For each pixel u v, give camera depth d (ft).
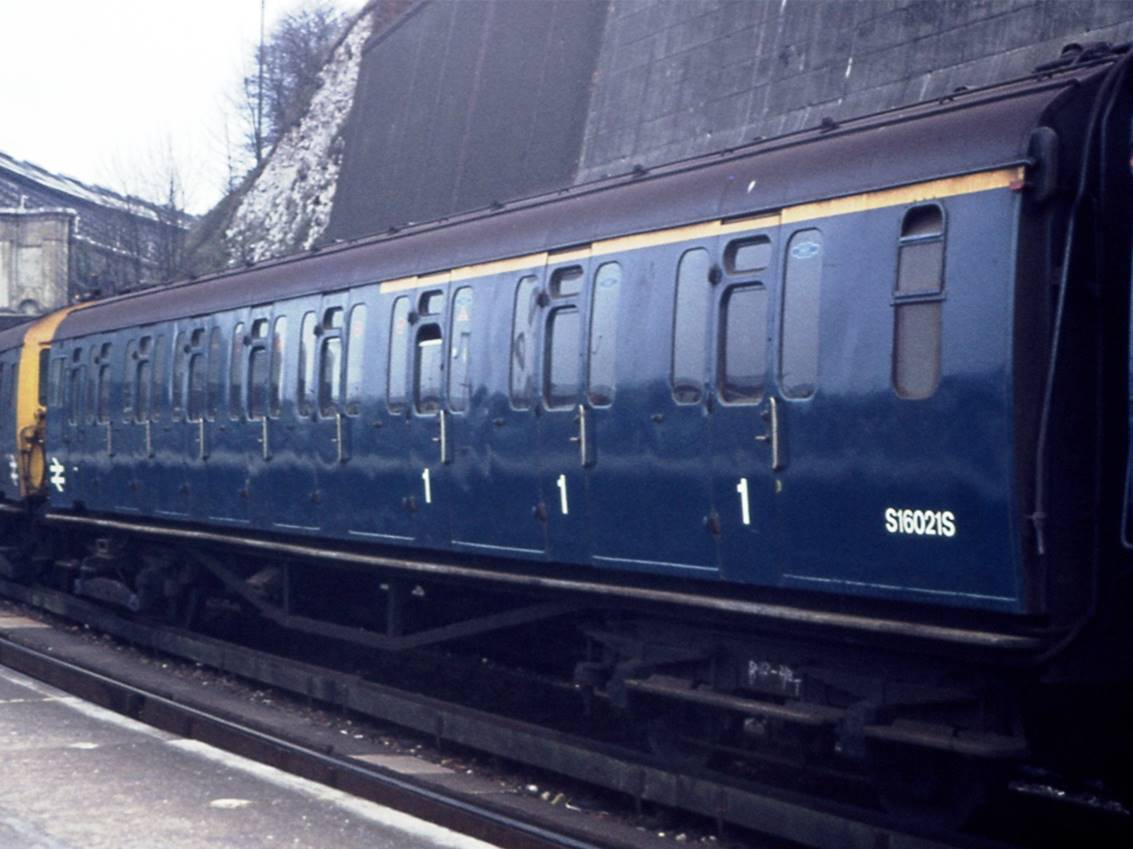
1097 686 21.79
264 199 124.47
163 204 139.64
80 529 54.03
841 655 23.80
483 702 38.34
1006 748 20.71
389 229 37.11
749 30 57.11
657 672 27.61
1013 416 19.90
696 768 26.76
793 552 23.54
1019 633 20.34
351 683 36.17
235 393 41.27
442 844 21.03
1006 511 19.95
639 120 63.77
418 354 33.37
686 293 25.85
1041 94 20.61
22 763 25.86
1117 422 20.40
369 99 96.27
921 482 21.21
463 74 82.89
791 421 23.48
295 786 24.30
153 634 47.09
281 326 39.17
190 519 43.86
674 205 26.35
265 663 40.16
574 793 29.43
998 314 20.12
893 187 21.94
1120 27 39.32
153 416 46.16
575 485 28.30
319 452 37.04
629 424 26.86
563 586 28.86
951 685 22.09
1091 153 20.33
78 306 55.88
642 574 27.35
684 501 25.70
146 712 34.86
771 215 24.16
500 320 30.58
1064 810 25.29
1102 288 20.29
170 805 23.06
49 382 54.49
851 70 50.21
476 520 31.22
